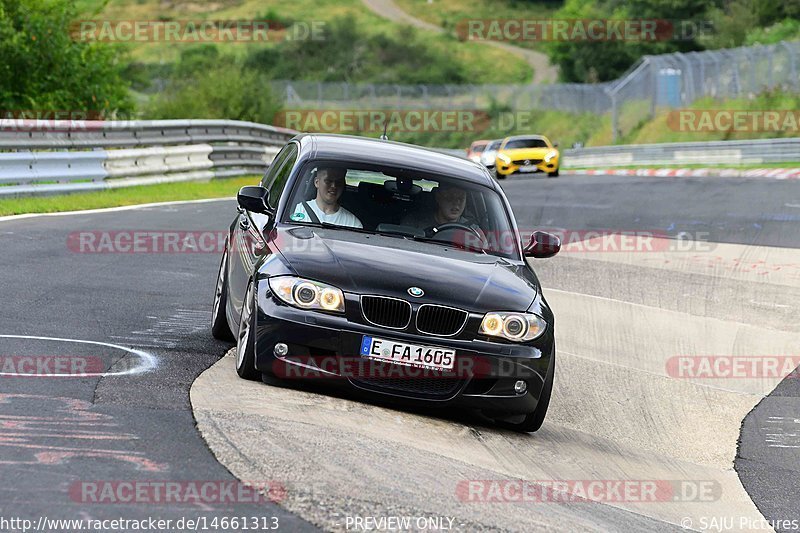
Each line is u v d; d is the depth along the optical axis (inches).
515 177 5201.8
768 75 7121.1
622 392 1157.7
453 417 925.8
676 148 6166.3
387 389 863.7
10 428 701.3
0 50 3597.4
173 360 957.2
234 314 1005.2
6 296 1191.6
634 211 2994.6
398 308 859.4
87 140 2642.7
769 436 1043.9
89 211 2225.6
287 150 1160.2
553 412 1040.8
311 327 848.9
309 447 728.3
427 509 645.9
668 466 906.1
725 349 1408.7
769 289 1844.2
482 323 868.6
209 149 3385.8
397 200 1008.2
